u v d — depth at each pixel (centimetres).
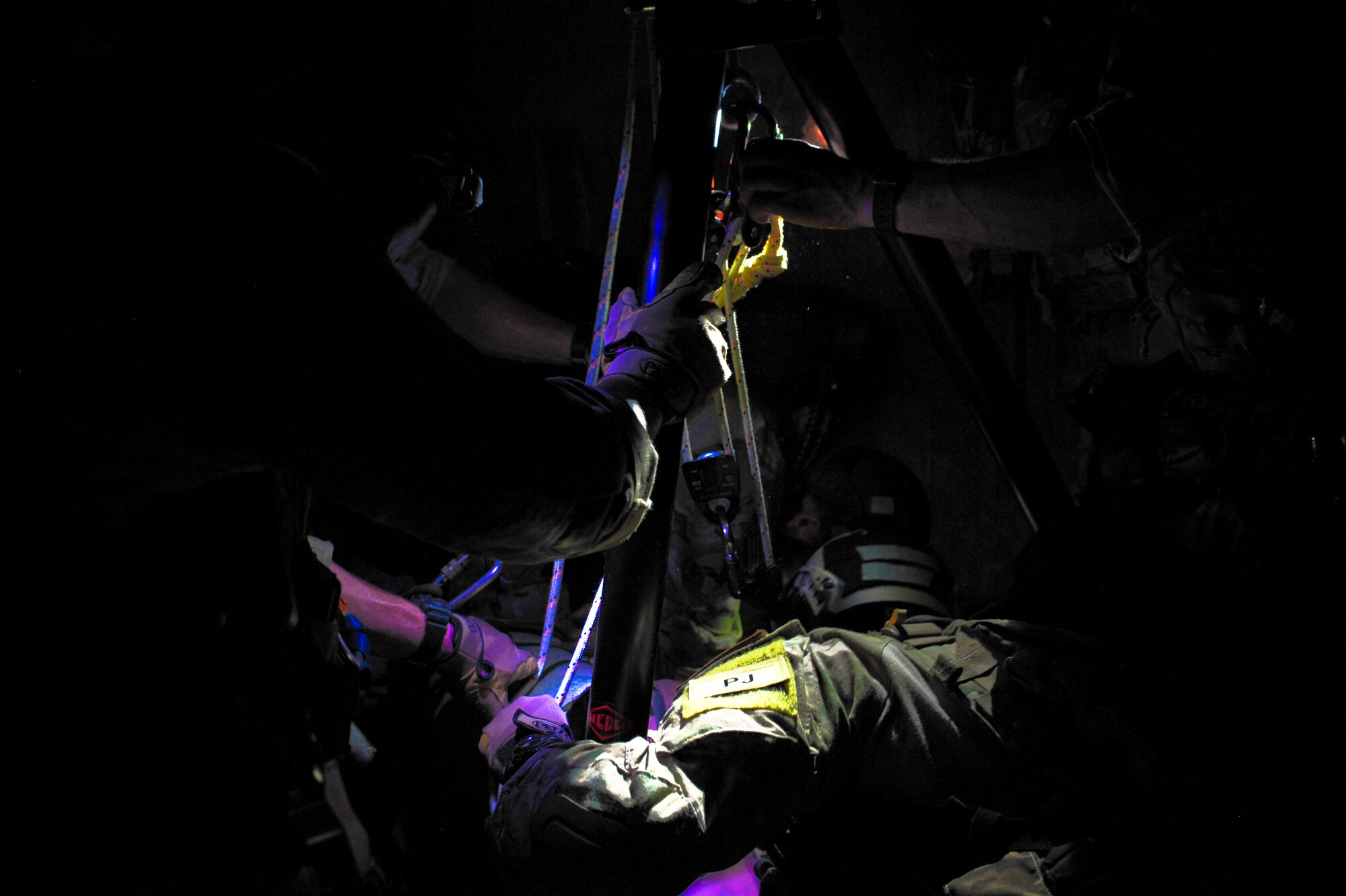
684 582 193
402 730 185
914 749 121
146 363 67
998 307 274
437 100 93
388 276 74
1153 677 119
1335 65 125
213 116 75
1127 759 113
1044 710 117
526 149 290
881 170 150
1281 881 109
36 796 70
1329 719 114
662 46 125
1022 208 142
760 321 238
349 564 211
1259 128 127
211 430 70
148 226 67
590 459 81
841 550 182
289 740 79
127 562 75
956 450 286
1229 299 130
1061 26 192
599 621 123
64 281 67
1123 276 189
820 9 122
